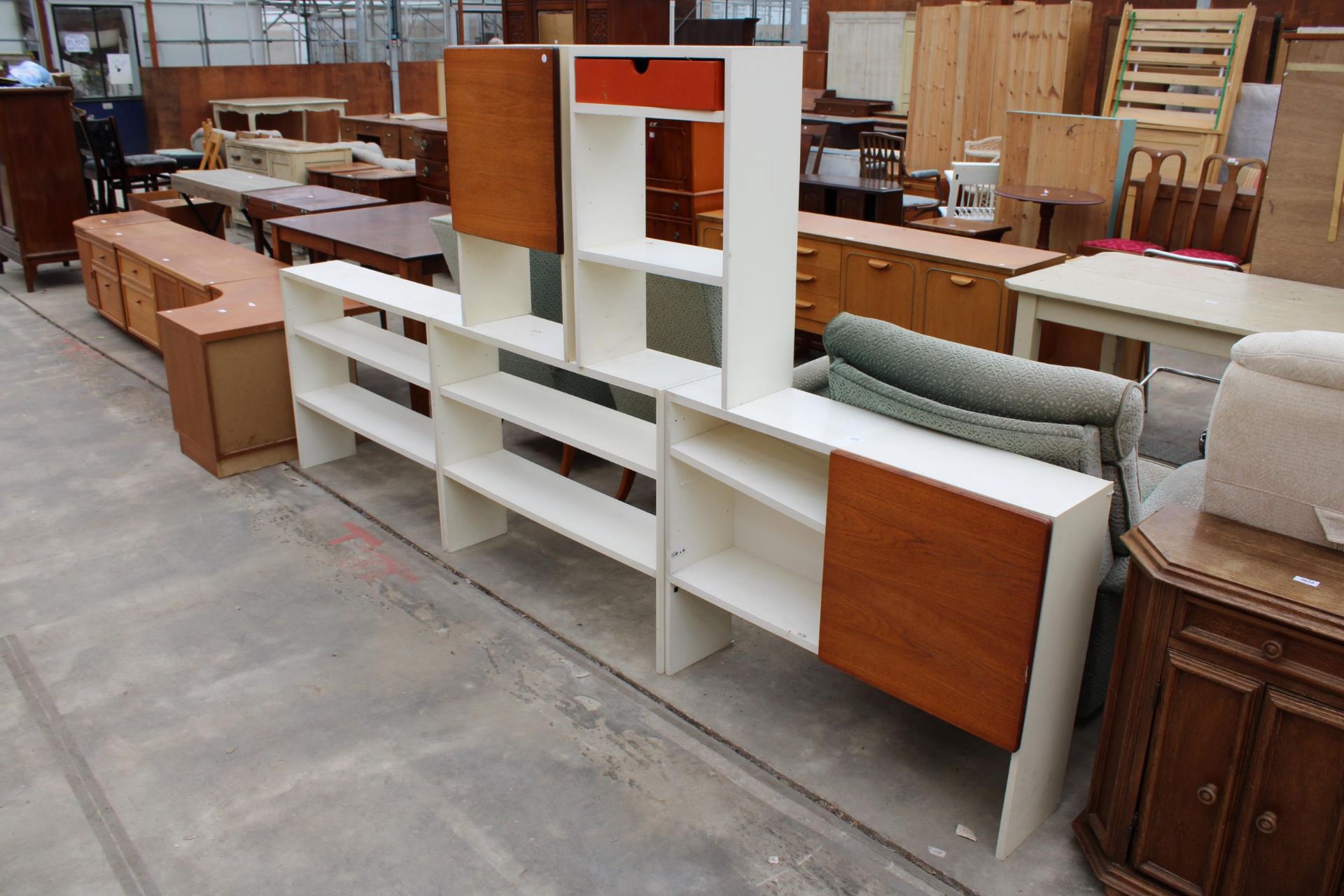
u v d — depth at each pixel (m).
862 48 10.65
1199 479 2.74
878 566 2.31
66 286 7.39
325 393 4.28
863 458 2.28
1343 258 3.74
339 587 3.42
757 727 2.73
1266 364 1.94
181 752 2.63
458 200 3.10
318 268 4.13
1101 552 2.20
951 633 2.21
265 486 4.16
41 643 3.10
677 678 2.94
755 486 2.57
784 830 2.38
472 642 3.12
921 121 8.82
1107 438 2.25
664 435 2.73
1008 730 2.16
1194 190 5.83
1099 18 8.01
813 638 2.54
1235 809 1.94
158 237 5.90
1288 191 3.82
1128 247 5.39
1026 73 8.07
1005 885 2.22
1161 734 2.00
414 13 14.73
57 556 3.60
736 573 2.87
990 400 2.34
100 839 2.35
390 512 3.95
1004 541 2.05
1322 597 1.79
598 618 3.24
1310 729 1.81
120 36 13.07
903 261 4.60
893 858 2.30
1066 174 6.21
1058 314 3.75
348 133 11.50
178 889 2.21
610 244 2.85
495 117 2.87
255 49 14.27
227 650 3.07
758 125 2.42
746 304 2.54
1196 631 1.91
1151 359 5.82
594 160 2.75
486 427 3.64
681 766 2.59
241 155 9.34
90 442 4.60
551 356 2.99
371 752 2.64
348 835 2.36
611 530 3.12
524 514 3.26
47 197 7.11
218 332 4.05
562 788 2.51
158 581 3.45
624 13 7.32
